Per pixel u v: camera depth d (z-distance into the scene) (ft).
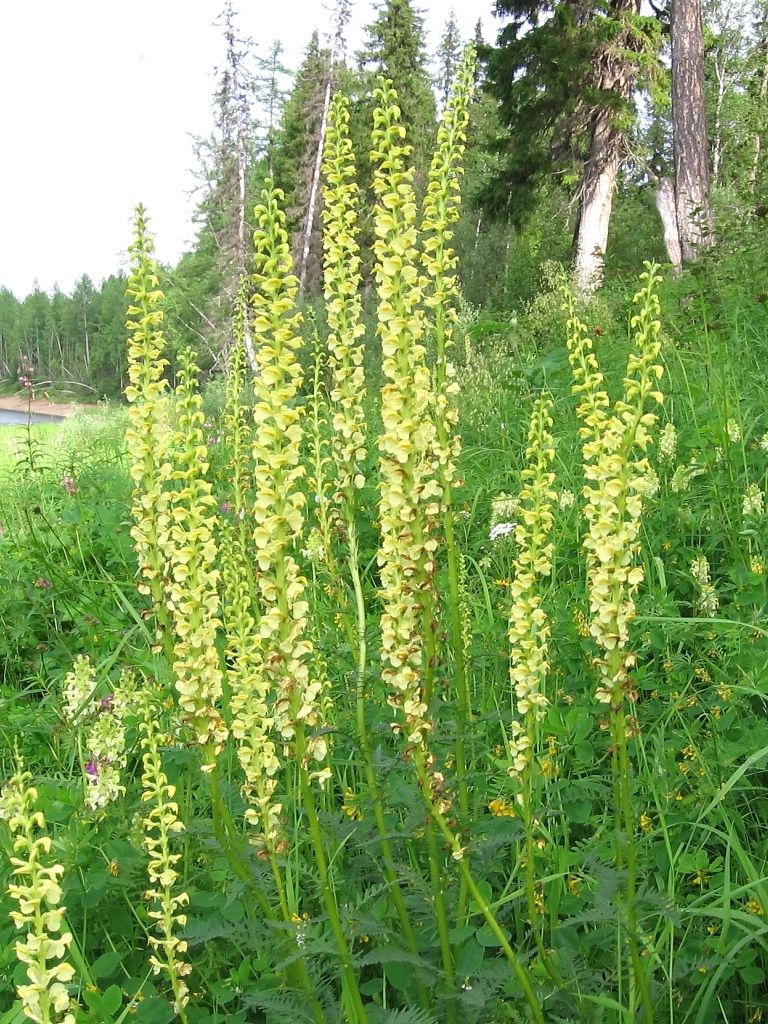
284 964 7.74
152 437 9.99
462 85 9.98
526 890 8.75
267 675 8.82
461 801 9.89
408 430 8.50
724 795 10.37
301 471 7.81
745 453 19.66
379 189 8.85
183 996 8.70
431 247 10.06
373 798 9.13
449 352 35.04
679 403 22.85
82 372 231.71
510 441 25.41
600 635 8.15
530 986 8.15
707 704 12.56
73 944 9.93
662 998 9.05
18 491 29.73
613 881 8.41
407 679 8.48
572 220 85.30
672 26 50.88
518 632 8.54
